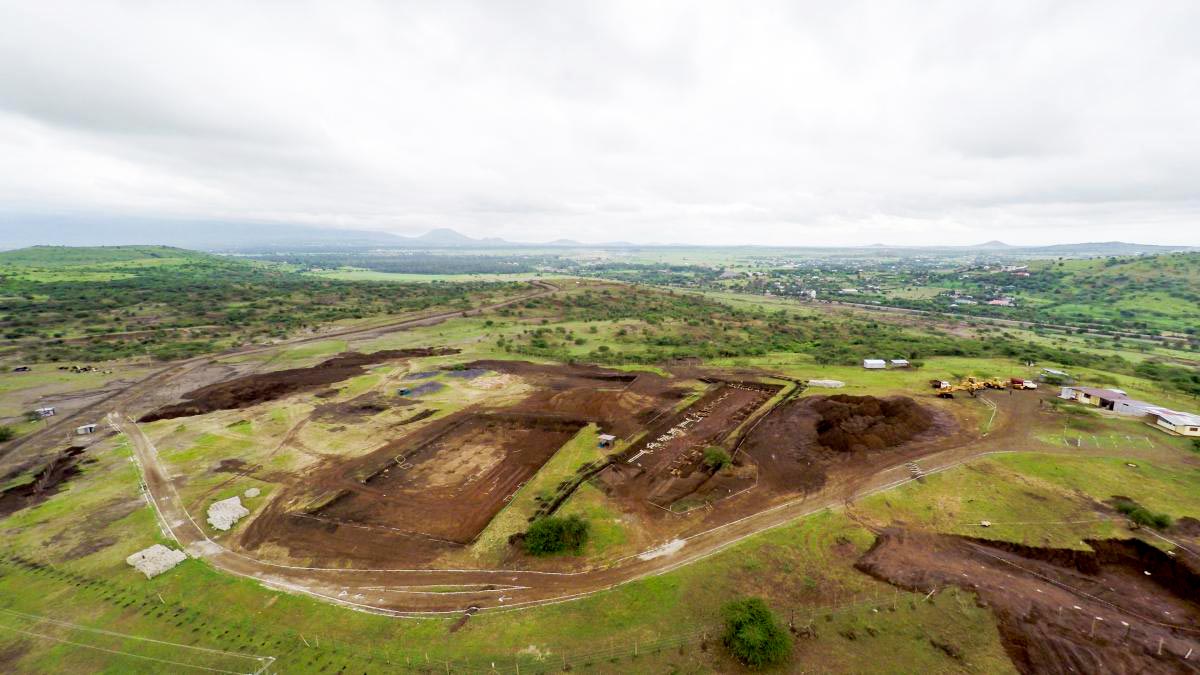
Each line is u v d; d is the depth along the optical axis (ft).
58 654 96.99
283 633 102.12
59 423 217.15
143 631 102.73
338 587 115.55
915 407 198.59
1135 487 142.10
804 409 213.05
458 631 101.96
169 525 140.36
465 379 282.15
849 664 91.20
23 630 102.83
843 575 114.21
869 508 139.74
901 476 155.53
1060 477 148.97
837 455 170.60
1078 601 104.37
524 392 256.73
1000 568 115.03
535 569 120.37
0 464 178.09
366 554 127.44
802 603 106.32
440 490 159.12
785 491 151.23
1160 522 122.93
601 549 126.62
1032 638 94.63
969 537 125.90
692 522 137.39
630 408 227.81
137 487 160.97
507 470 172.04
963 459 163.32
